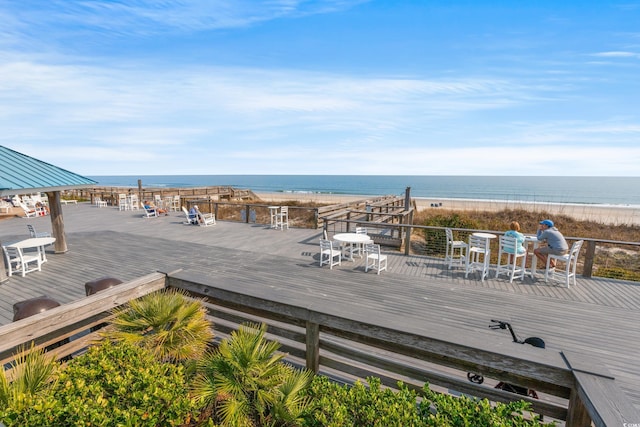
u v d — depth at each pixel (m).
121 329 2.32
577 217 19.81
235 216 18.48
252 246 8.16
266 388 1.97
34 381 1.72
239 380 1.98
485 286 5.36
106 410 1.51
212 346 2.71
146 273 5.86
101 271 5.96
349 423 1.62
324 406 1.75
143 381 1.71
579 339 3.55
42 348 2.29
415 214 19.92
